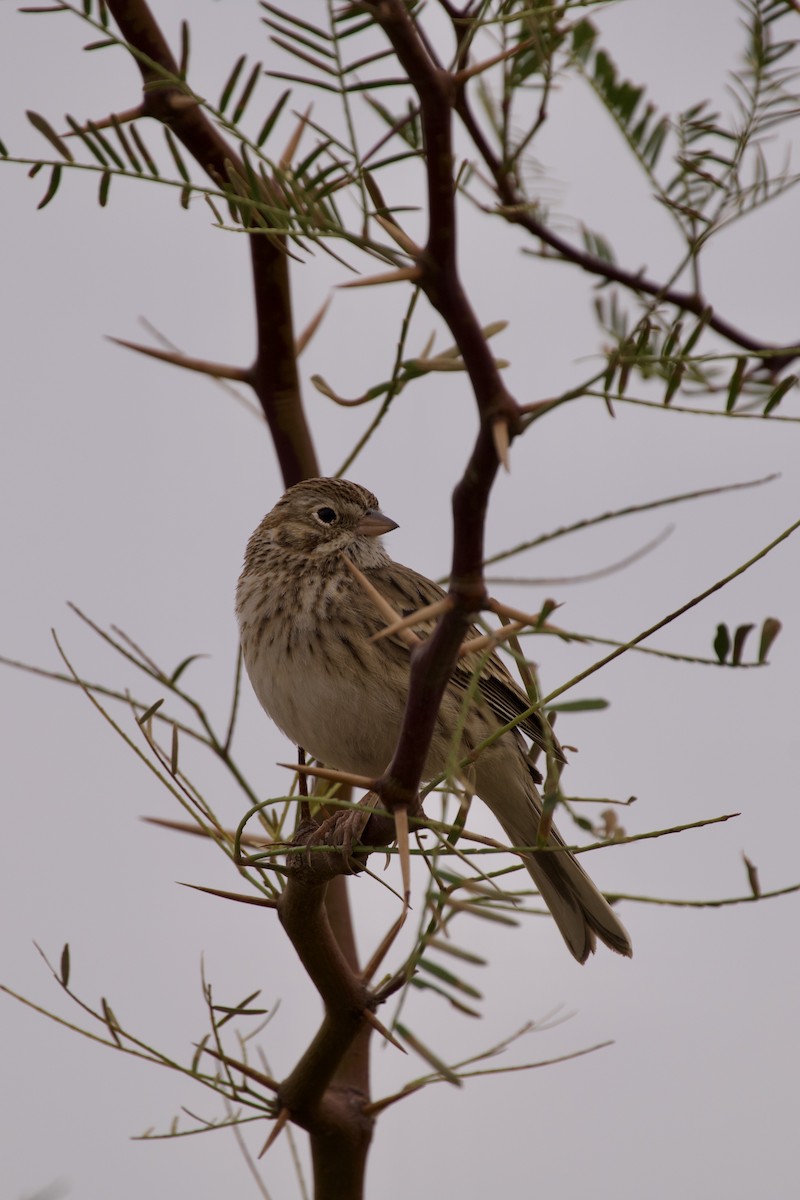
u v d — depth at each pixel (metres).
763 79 7.17
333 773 5.15
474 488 4.06
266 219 4.41
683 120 7.39
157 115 6.49
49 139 4.51
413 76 3.67
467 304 3.83
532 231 8.10
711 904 5.33
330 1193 6.87
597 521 4.53
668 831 5.01
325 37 4.21
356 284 3.78
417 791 5.16
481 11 4.61
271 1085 6.62
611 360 4.00
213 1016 6.41
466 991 4.50
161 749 6.41
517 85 7.20
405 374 4.61
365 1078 7.21
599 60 7.48
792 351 4.04
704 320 3.99
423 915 4.63
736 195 7.25
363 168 4.26
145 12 6.42
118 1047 6.43
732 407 4.11
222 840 6.46
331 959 6.39
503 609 4.29
